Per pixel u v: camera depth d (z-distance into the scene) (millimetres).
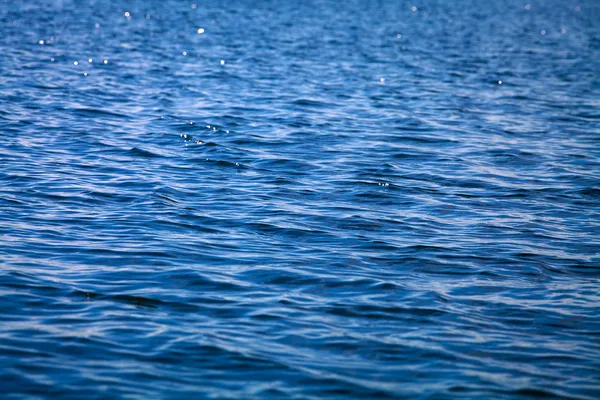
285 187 26188
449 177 28375
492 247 21062
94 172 26797
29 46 58906
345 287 17703
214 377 13305
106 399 12461
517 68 60406
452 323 16062
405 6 123062
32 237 20109
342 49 66750
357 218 23125
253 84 47000
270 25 84688
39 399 12367
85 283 17172
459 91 48281
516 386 13516
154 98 41219
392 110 40844
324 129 35438
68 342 14320
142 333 14836
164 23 82938
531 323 16281
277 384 13156
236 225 21969
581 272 19531
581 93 49469
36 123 33719
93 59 54344
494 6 135125
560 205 25516
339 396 12867
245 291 17156
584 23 110000
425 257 20031
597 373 14148
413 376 13703
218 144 31656
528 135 36312
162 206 23375
